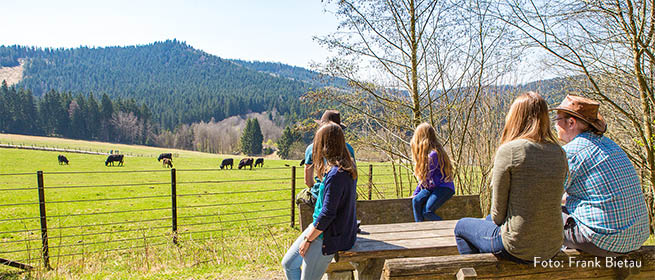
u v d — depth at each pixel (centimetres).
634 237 214
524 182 201
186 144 12381
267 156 10444
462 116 682
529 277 229
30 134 11838
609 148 220
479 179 716
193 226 1144
